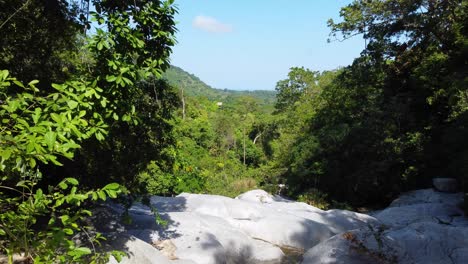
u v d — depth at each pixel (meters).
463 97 12.84
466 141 12.96
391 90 17.98
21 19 4.49
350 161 16.20
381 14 15.52
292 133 20.92
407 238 6.95
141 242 5.53
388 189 15.81
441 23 15.52
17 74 4.55
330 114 18.77
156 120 5.37
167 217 7.84
